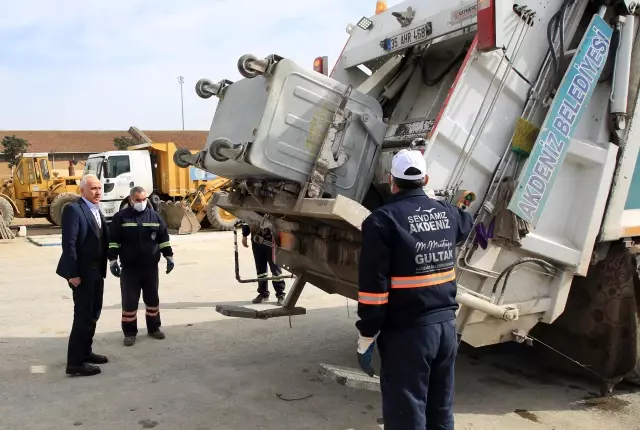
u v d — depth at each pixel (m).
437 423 2.82
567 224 3.93
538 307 3.90
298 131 3.52
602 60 3.78
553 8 3.83
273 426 3.72
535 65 3.78
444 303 2.76
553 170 3.64
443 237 2.79
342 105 3.63
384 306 2.66
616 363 4.05
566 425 3.68
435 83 4.50
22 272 9.94
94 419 3.85
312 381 4.54
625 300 4.01
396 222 2.68
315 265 4.52
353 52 5.02
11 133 51.62
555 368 4.68
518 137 3.64
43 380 4.60
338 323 6.32
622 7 3.88
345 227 3.76
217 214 16.78
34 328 6.20
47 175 19.44
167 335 5.90
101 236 4.76
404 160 2.81
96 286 4.73
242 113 3.68
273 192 3.89
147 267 5.67
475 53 3.58
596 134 3.90
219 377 4.64
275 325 6.25
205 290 8.28
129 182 16.77
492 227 3.62
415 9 4.43
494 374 4.66
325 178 3.62
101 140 53.22
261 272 7.22
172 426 3.73
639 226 4.18
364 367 2.77
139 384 4.50
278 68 3.40
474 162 3.62
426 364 2.69
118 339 5.77
